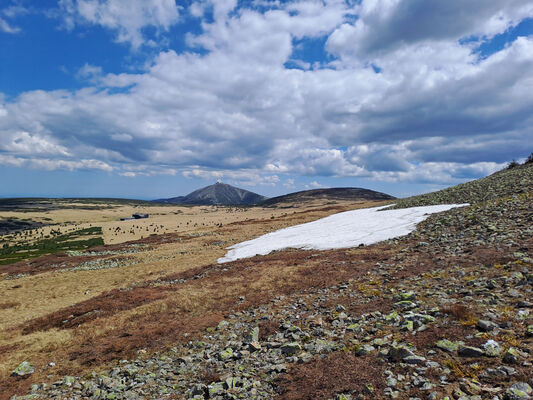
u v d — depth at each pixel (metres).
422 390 6.62
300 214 95.00
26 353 16.11
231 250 47.81
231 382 9.38
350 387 7.43
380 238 32.75
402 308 11.98
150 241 73.56
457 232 24.73
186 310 19.69
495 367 6.77
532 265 13.05
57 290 35.34
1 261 75.31
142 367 12.37
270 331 13.41
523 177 43.31
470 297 11.21
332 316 13.20
